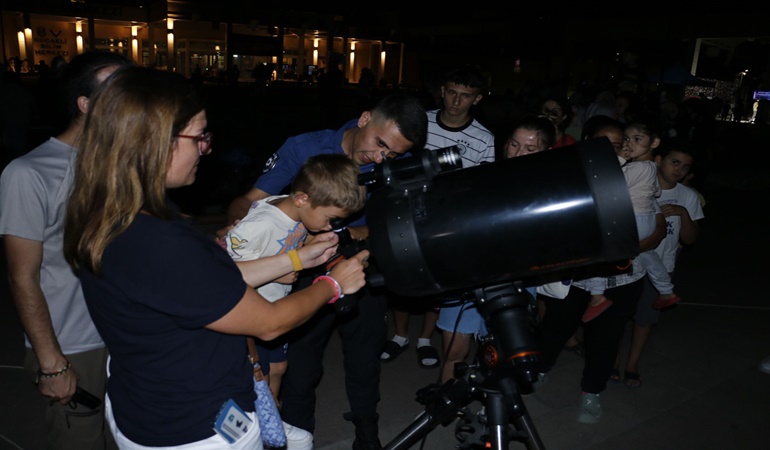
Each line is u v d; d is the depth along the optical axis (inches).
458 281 65.7
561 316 121.8
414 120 86.0
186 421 53.3
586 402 121.8
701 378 140.8
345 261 65.7
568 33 996.6
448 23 1358.3
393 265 64.7
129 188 48.1
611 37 921.5
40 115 394.6
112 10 1207.6
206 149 56.4
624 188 61.6
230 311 51.0
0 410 112.3
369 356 102.3
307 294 60.1
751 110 754.8
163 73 50.7
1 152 327.9
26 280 66.8
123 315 50.1
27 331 68.1
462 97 125.2
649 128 120.0
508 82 1226.6
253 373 63.7
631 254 64.4
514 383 74.7
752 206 344.8
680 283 207.3
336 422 117.1
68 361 72.9
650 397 131.6
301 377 101.3
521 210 61.9
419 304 133.7
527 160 65.3
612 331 115.6
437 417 81.0
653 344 158.6
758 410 128.0
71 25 1219.9
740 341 162.2
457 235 62.6
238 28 1349.7
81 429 76.3
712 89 784.9
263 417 68.1
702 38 800.3
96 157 48.3
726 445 115.1
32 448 102.6
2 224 66.1
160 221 49.4
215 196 237.3
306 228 86.1
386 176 65.1
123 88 48.4
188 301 49.1
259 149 455.2
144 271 48.2
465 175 65.7
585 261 64.9
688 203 134.9
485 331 107.5
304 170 78.4
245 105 804.0
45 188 67.2
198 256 49.7
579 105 402.0
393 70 1521.9
